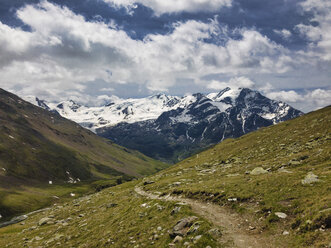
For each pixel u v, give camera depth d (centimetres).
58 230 4234
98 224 3759
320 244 1617
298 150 5209
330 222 1770
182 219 2594
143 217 3244
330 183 2452
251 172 4338
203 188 3709
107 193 8394
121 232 2956
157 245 2330
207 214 2697
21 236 4669
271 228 2092
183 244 2144
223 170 6000
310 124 7319
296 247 1727
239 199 2872
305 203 2239
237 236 2097
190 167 8962
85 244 3053
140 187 7175
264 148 7038
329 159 3666
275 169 4200
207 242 2030
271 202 2505
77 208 6200
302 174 3070
